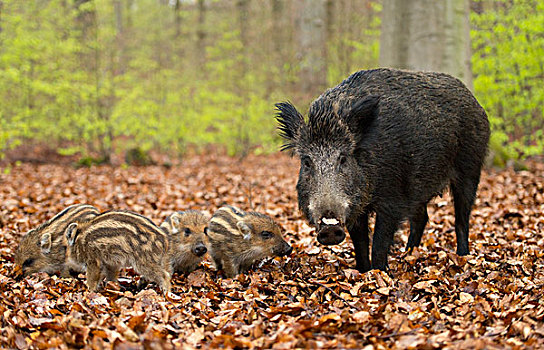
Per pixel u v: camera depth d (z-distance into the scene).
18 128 17.34
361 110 5.55
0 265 6.41
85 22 18.97
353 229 6.07
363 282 5.46
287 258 6.78
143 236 5.49
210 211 10.45
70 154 19.44
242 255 6.28
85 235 5.55
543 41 14.73
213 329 4.52
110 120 18.69
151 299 5.15
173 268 6.21
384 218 5.88
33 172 16.59
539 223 8.33
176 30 30.59
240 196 12.05
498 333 4.12
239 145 21.72
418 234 7.18
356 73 6.34
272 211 9.90
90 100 18.62
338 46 22.28
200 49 28.62
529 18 14.74
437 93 6.43
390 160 5.75
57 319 4.45
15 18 17.14
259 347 3.94
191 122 20.53
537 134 15.38
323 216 5.19
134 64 20.33
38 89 17.41
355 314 4.48
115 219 5.56
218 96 20.64
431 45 12.64
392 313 4.54
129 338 4.14
